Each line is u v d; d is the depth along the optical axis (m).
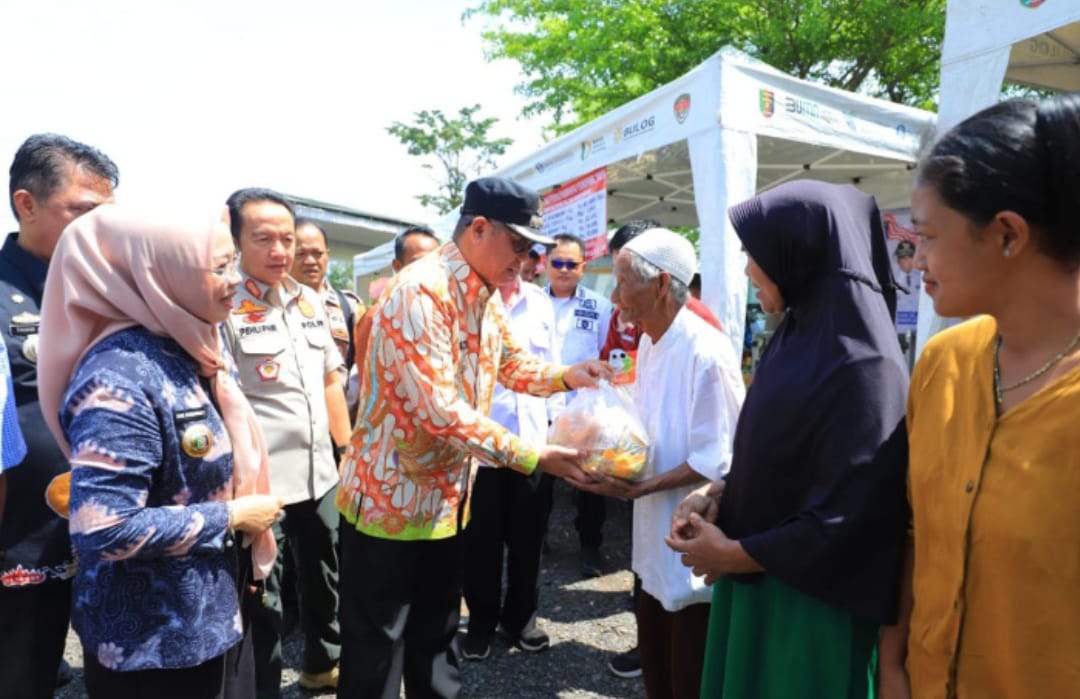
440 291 2.05
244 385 2.72
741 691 1.50
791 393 1.40
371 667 2.16
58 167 1.98
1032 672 0.96
